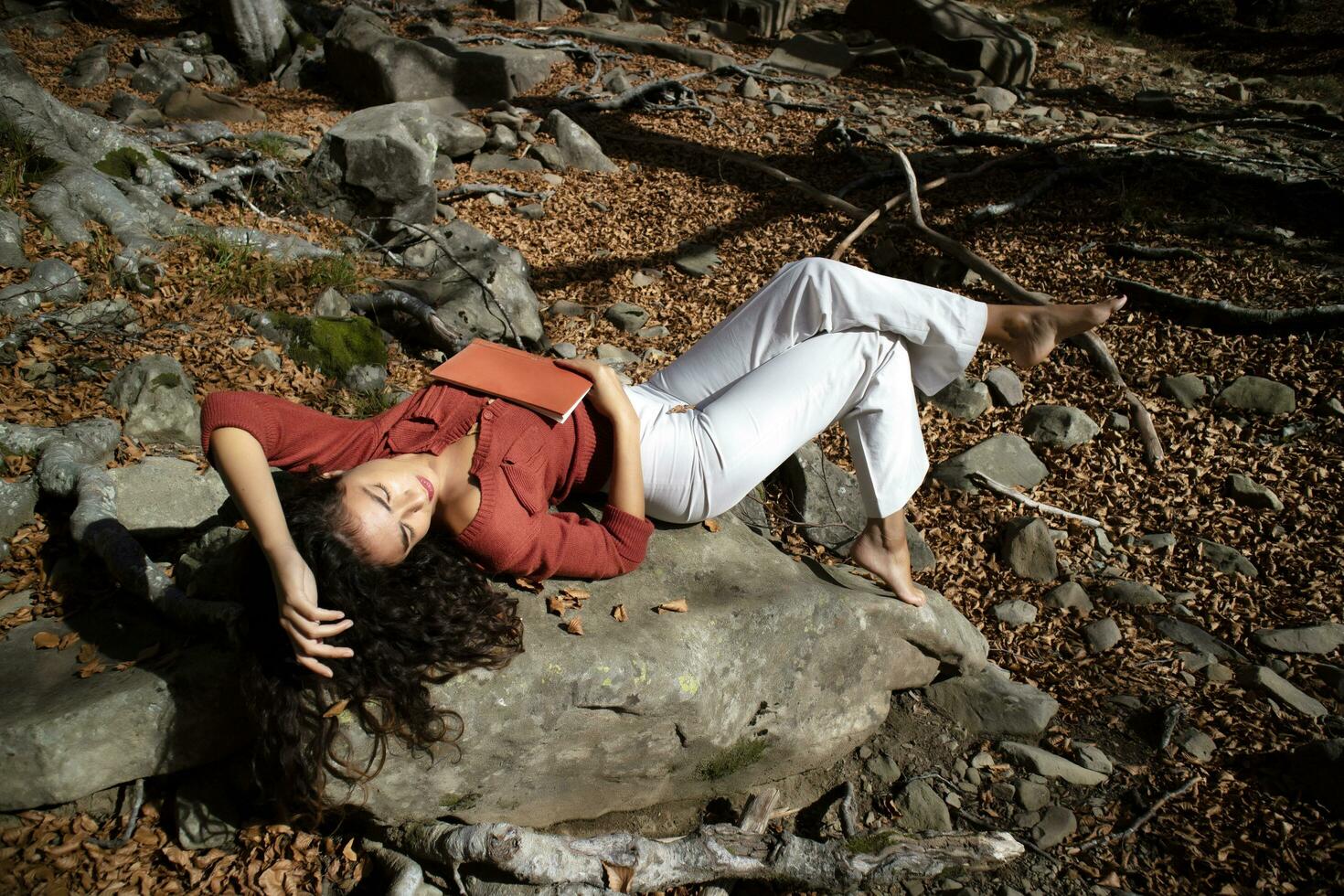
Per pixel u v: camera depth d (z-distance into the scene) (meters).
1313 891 2.68
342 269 5.10
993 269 6.04
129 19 9.90
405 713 2.30
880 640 3.05
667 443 2.89
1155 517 4.38
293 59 8.87
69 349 3.90
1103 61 11.73
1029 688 3.31
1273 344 5.47
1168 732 3.18
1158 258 6.33
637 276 6.25
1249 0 12.86
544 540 2.59
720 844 2.65
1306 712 3.30
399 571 2.37
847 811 2.92
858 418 3.00
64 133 5.43
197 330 4.31
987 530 4.22
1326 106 10.11
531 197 7.05
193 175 6.00
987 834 2.77
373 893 2.46
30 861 2.34
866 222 6.54
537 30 10.53
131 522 3.11
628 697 2.55
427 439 2.55
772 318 3.03
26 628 2.72
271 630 2.29
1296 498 4.44
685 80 9.73
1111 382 5.25
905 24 11.29
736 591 2.90
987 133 8.41
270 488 2.30
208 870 2.42
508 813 2.62
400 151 5.86
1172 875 2.77
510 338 5.11
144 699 2.41
